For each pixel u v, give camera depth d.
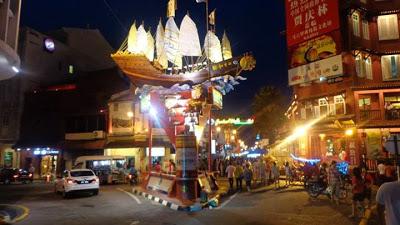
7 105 44.03
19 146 42.72
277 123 51.06
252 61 20.12
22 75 44.31
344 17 30.84
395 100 30.30
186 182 17.09
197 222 12.42
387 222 5.09
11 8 14.83
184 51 23.36
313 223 12.05
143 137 38.88
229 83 22.06
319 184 18.70
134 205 17.44
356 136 29.67
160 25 24.16
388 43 31.17
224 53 24.06
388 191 5.13
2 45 12.64
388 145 11.89
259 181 29.86
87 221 13.11
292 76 33.22
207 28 23.16
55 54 48.72
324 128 31.20
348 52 30.30
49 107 43.78
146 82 22.80
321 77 30.78
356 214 13.30
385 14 31.38
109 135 40.12
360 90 29.84
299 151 36.09
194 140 17.45
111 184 32.03
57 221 13.19
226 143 53.19
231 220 12.70
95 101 42.22
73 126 42.69
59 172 41.41
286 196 19.86
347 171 24.12
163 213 14.75
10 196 22.73
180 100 23.19
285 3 34.38
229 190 23.12
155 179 22.80
